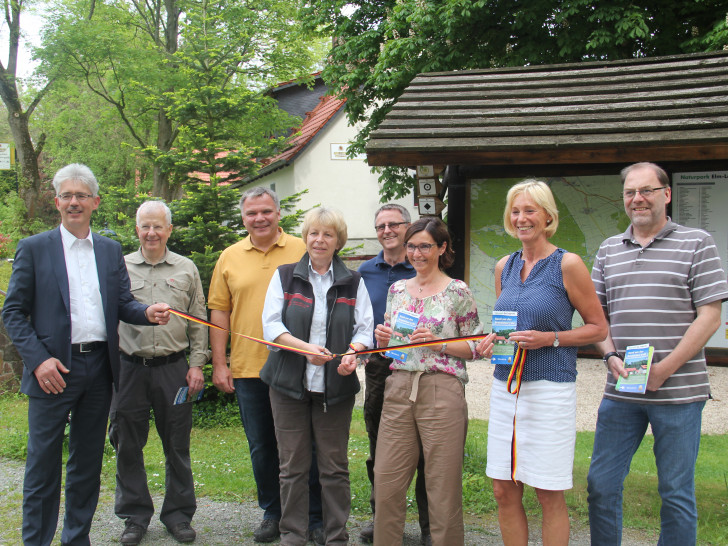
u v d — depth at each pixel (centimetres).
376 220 410
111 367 373
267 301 385
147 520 415
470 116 478
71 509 373
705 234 325
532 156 431
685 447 319
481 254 461
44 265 358
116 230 796
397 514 341
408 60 1184
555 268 314
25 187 1931
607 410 340
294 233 883
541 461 304
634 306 332
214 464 579
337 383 366
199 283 454
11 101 1906
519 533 323
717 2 1091
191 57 1037
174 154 848
